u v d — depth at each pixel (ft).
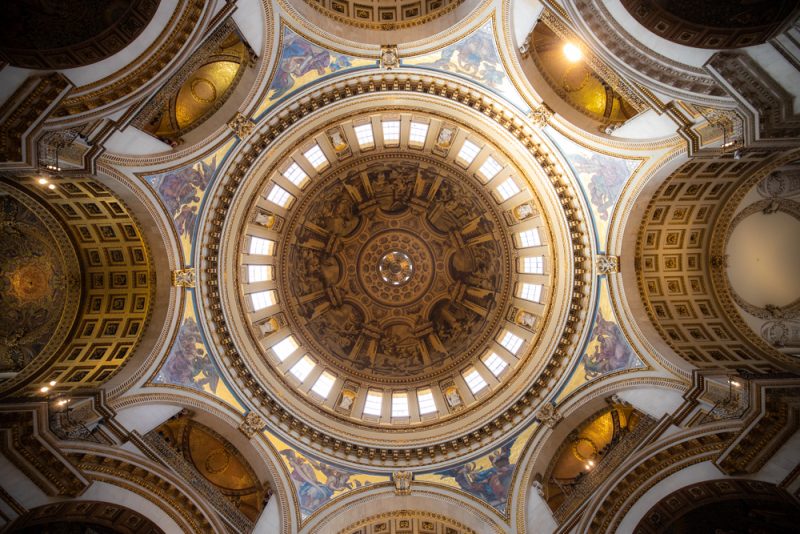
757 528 53.93
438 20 69.10
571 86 71.82
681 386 63.57
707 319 73.87
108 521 56.59
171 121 68.49
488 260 103.35
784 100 44.88
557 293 79.00
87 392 57.67
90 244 71.05
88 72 46.37
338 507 73.87
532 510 70.74
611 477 60.85
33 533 52.95
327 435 78.79
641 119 62.39
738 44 43.39
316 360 97.96
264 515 69.31
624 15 47.80
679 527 57.41
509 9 63.00
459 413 83.51
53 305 71.26
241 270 80.84
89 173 54.85
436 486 75.72
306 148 81.66
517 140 74.23
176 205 68.85
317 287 106.42
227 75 69.77
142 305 71.77
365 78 72.13
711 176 68.54
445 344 105.40
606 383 71.56
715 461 51.11
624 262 72.13
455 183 99.19
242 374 76.07
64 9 41.78
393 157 96.02
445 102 74.54
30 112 43.47
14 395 58.70
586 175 71.72
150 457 62.08
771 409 49.37
